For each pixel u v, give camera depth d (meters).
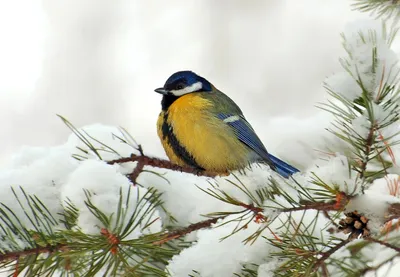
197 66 18.81
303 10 19.25
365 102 5.54
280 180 5.91
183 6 19.45
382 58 5.70
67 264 5.50
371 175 5.96
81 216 5.21
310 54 18.69
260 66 18.72
